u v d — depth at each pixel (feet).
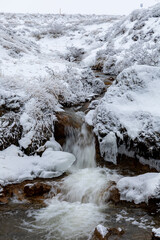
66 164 24.45
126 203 19.65
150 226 16.78
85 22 151.94
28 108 29.22
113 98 28.81
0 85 32.55
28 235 16.10
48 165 24.16
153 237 15.03
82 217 18.13
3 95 29.48
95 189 21.08
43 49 95.45
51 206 19.57
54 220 17.74
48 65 48.70
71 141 29.01
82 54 98.07
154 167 23.91
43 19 177.06
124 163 25.72
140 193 19.72
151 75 29.01
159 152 23.34
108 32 109.19
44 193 21.06
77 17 190.29
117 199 19.93
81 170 25.54
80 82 40.83
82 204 20.02
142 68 29.68
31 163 24.86
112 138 25.77
